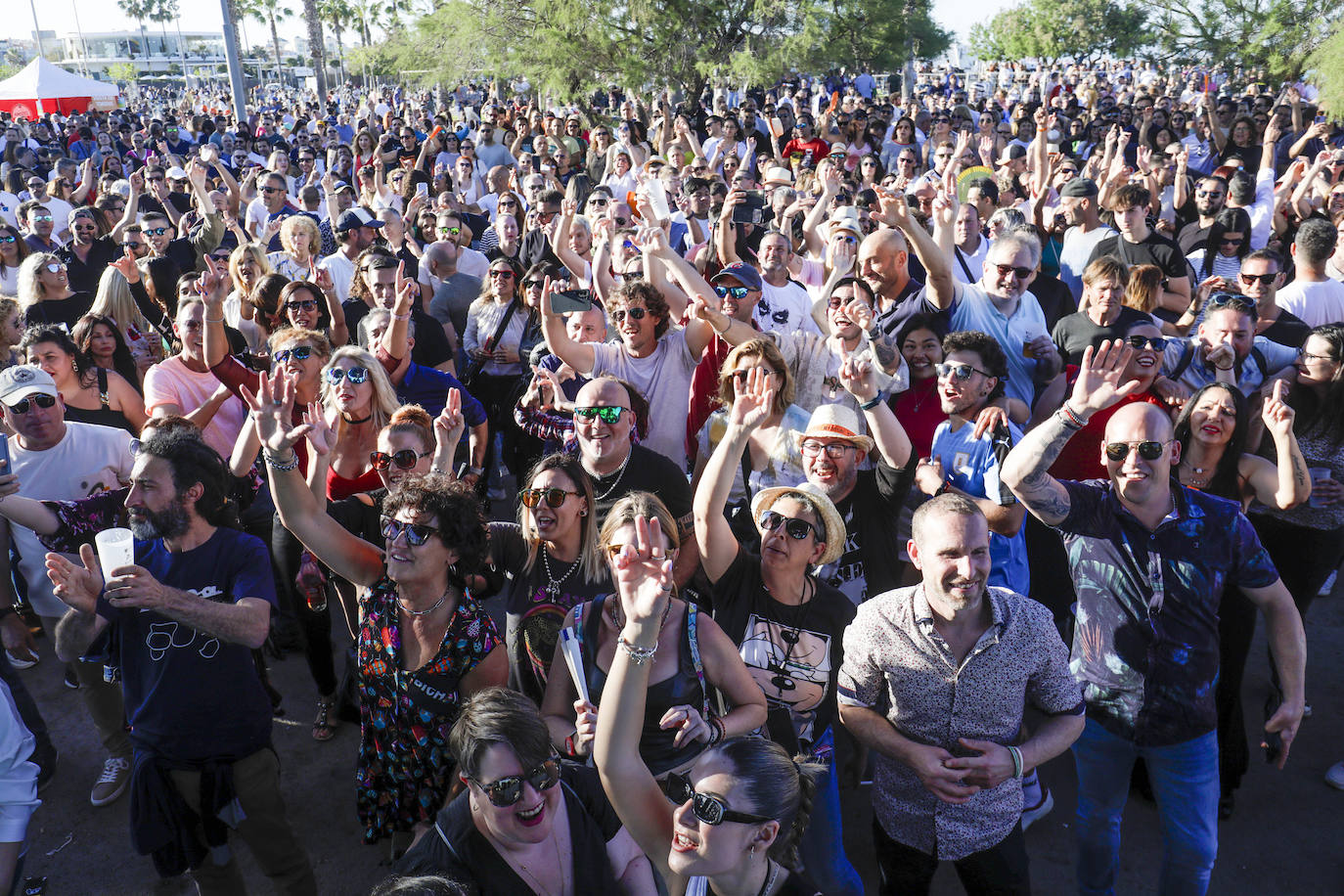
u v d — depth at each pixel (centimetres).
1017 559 401
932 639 291
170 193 1213
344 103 4306
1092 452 460
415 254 852
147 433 410
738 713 304
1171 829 326
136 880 400
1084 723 307
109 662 332
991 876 307
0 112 3297
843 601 346
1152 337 452
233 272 695
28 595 452
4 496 371
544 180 1147
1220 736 405
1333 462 419
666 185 1056
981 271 725
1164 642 315
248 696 328
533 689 361
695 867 223
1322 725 475
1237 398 393
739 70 2378
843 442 386
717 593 348
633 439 429
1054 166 1062
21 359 518
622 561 235
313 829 427
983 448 415
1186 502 317
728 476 332
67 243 959
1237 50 2730
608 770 240
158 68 13012
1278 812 418
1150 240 707
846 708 308
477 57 2536
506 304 677
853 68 2830
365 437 462
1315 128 1242
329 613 478
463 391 549
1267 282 558
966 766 286
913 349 462
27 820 315
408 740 327
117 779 445
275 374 335
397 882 217
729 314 538
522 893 243
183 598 304
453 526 314
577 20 2364
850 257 634
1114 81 3966
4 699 311
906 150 1200
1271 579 324
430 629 324
